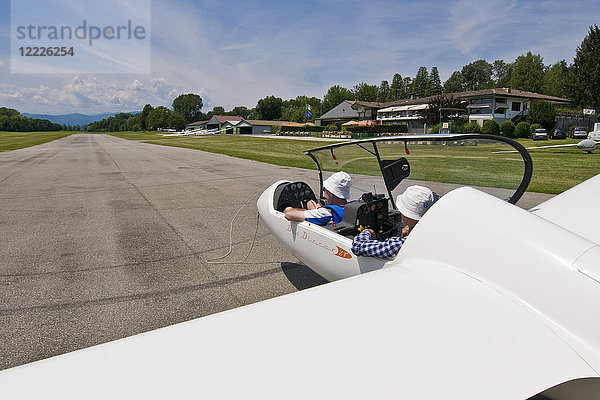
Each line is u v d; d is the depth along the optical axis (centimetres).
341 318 120
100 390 89
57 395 87
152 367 97
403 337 111
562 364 108
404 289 143
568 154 1692
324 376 95
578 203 257
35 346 262
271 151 2273
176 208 711
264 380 93
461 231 167
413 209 230
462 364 103
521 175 307
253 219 624
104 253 457
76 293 346
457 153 305
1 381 91
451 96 4188
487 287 145
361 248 222
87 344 265
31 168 1436
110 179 1112
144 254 454
